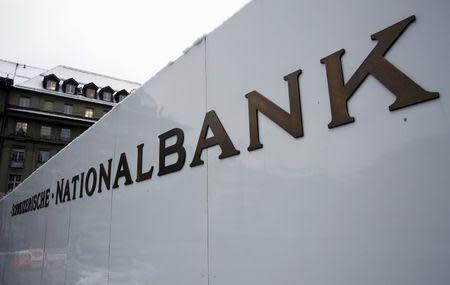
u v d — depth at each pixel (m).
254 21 1.38
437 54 0.82
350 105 0.98
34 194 4.13
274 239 1.11
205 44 1.62
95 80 40.12
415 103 0.83
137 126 2.07
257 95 1.29
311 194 1.03
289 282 1.04
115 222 2.11
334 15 1.07
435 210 0.77
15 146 31.52
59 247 3.03
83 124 34.91
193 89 1.65
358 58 0.98
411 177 0.82
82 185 2.73
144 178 1.89
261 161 1.21
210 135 1.48
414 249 0.79
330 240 0.96
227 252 1.28
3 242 5.44
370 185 0.89
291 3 1.23
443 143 0.77
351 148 0.95
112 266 2.06
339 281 0.92
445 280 0.73
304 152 1.08
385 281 0.83
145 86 2.06
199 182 1.48
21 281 4.12
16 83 35.50
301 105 1.12
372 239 0.87
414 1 0.88
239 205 1.27
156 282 1.64
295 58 1.17
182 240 1.52
